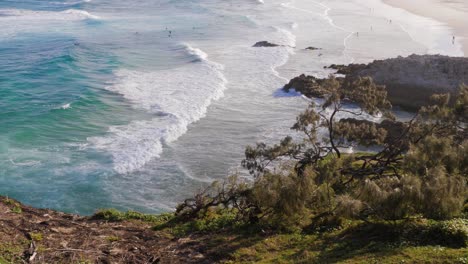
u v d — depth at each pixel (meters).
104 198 26.16
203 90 44.69
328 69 52.44
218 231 17.27
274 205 16.70
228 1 96.69
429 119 23.06
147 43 63.66
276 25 75.75
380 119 38.12
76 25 73.62
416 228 14.67
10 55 55.25
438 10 86.88
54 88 44.06
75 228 16.20
